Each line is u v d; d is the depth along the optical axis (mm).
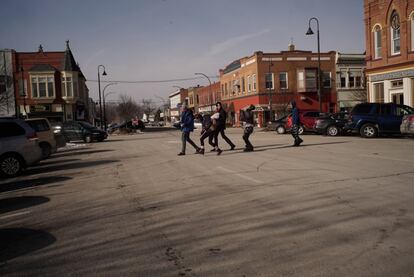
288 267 4262
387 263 4250
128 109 111250
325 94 49844
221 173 10531
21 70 45375
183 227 5871
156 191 8648
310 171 10078
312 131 28172
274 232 5410
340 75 50156
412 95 26453
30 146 12742
